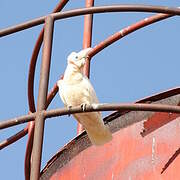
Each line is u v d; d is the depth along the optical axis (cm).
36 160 1173
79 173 1435
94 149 1448
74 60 1443
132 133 1415
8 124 1237
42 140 1199
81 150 1470
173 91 1428
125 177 1342
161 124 1390
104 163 1405
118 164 1379
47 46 1314
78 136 1489
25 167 1666
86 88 1418
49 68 1289
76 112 1211
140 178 1320
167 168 1307
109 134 1336
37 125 1212
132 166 1352
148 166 1332
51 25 1343
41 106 1235
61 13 1350
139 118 1427
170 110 1173
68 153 1495
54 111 1219
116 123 1455
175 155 1320
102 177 1381
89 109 1204
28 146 1639
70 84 1428
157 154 1344
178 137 1354
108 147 1428
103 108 1196
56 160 1520
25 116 1232
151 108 1173
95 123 1312
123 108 1184
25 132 1669
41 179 1549
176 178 1282
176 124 1376
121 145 1412
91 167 1420
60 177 1477
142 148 1372
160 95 1435
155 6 1320
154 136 1379
